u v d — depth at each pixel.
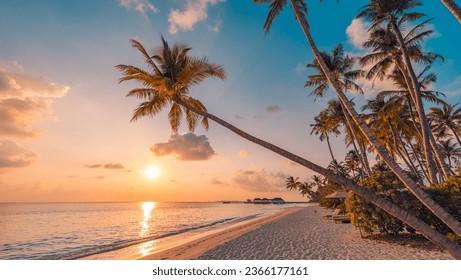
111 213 77.44
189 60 11.77
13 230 32.81
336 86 8.05
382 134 29.08
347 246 11.80
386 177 11.74
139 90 12.05
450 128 32.38
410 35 18.38
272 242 14.44
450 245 6.43
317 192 81.50
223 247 13.94
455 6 6.46
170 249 15.10
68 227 36.09
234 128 9.02
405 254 9.70
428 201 6.54
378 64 19.42
